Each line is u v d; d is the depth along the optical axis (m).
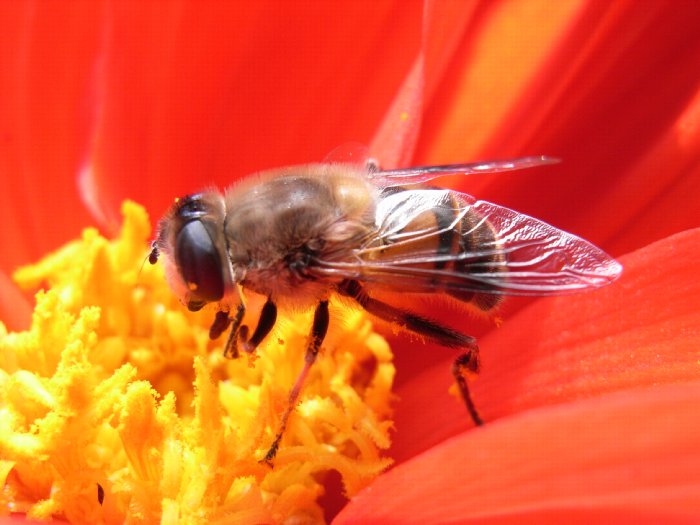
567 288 0.06
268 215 0.07
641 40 0.07
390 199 0.07
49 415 0.06
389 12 0.07
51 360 0.07
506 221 0.07
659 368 0.06
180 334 0.07
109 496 0.06
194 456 0.06
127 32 0.07
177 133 0.08
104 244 0.07
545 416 0.05
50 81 0.07
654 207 0.07
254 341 0.07
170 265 0.07
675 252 0.06
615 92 0.07
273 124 0.08
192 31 0.07
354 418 0.07
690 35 0.07
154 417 0.06
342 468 0.07
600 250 0.06
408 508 0.06
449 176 0.07
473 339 0.07
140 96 0.08
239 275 0.07
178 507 0.06
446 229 0.07
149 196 0.08
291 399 0.07
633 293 0.07
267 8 0.07
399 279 0.07
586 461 0.05
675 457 0.05
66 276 0.07
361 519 0.06
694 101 0.07
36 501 0.06
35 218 0.08
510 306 0.07
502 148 0.07
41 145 0.08
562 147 0.07
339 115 0.08
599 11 0.07
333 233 0.07
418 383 0.07
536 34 0.07
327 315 0.07
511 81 0.07
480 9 0.07
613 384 0.06
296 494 0.07
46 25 0.07
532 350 0.07
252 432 0.06
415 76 0.07
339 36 0.07
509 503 0.06
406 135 0.07
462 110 0.07
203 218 0.06
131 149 0.08
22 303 0.07
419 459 0.06
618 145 0.07
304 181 0.07
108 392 0.07
